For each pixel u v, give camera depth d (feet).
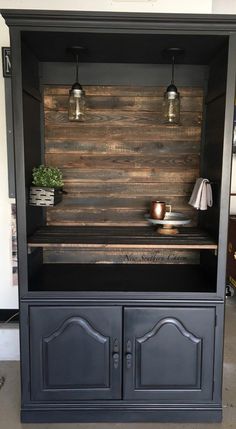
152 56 6.38
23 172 5.55
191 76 6.88
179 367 5.94
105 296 5.83
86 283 6.25
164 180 7.25
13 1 7.58
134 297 5.84
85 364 5.91
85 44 5.79
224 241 5.74
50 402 5.98
